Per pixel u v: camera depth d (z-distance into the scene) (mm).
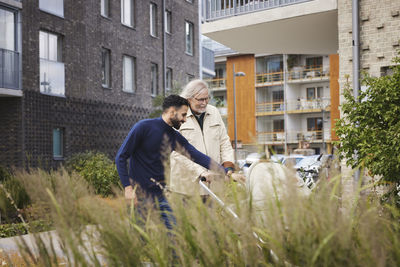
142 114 23484
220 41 12453
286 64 48688
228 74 51469
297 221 1577
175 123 3777
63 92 18859
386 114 6219
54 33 18766
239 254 1741
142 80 23734
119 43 22219
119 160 3717
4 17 16766
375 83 6469
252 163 2027
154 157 3748
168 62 25969
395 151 5391
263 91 50438
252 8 11078
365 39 9445
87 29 20203
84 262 1698
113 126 21484
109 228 1734
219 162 4719
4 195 2180
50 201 1785
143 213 1974
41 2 18109
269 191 1823
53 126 18172
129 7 23281
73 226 1741
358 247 1571
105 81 21562
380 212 1841
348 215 1618
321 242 1505
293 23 10750
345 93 6816
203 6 11602
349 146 6305
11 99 16891
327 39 12477
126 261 1732
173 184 2004
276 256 1673
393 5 9148
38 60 17703
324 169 1933
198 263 1792
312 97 48500
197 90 4535
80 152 18156
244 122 50469
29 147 17000
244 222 1736
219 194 1985
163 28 25438
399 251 1586
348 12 9648
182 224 1825
